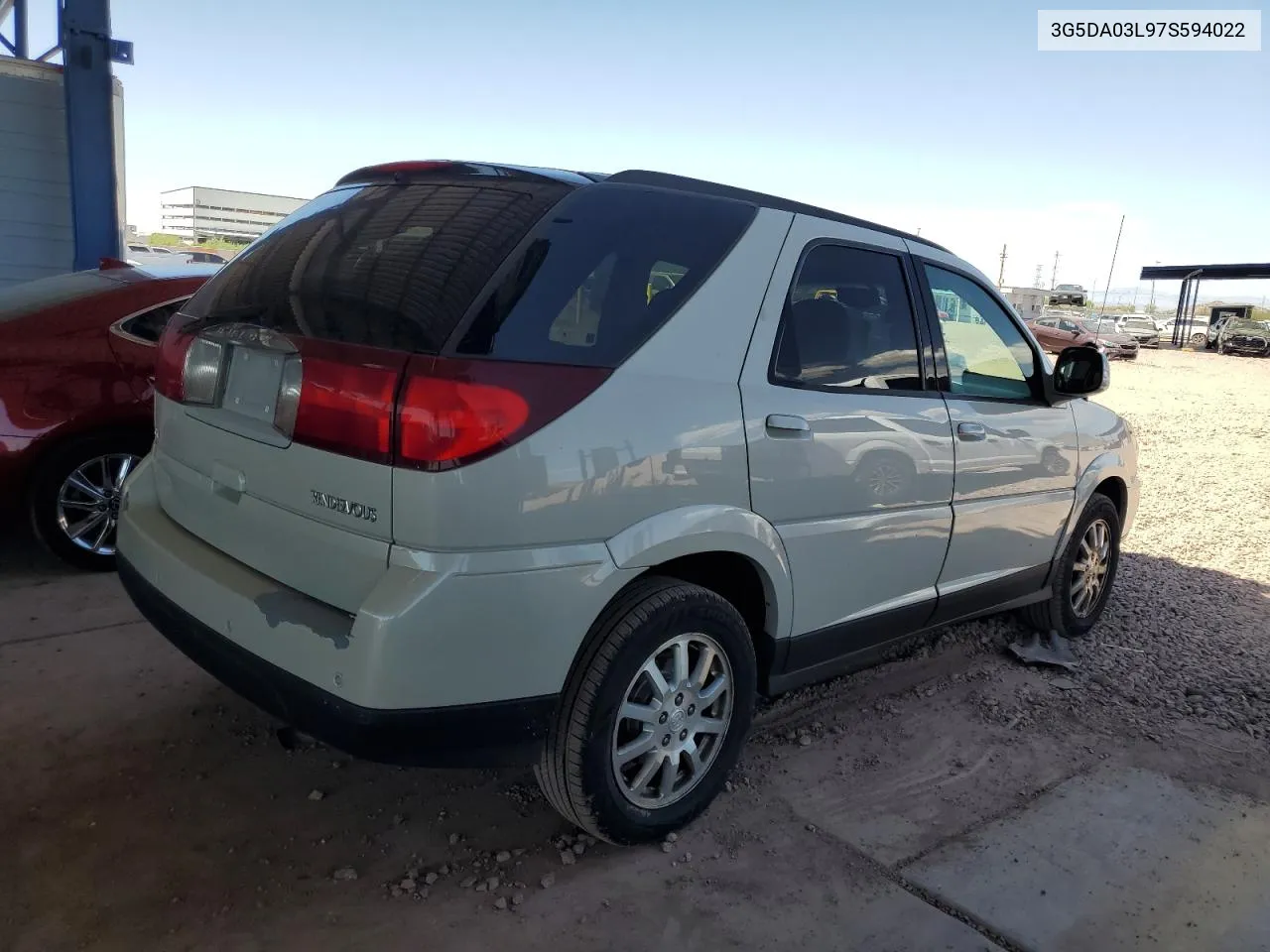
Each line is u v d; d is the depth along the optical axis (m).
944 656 4.57
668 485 2.60
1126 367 29.23
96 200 9.09
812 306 3.12
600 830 2.70
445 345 2.26
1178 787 3.47
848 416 3.14
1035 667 4.52
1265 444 12.66
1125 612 5.39
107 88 8.98
